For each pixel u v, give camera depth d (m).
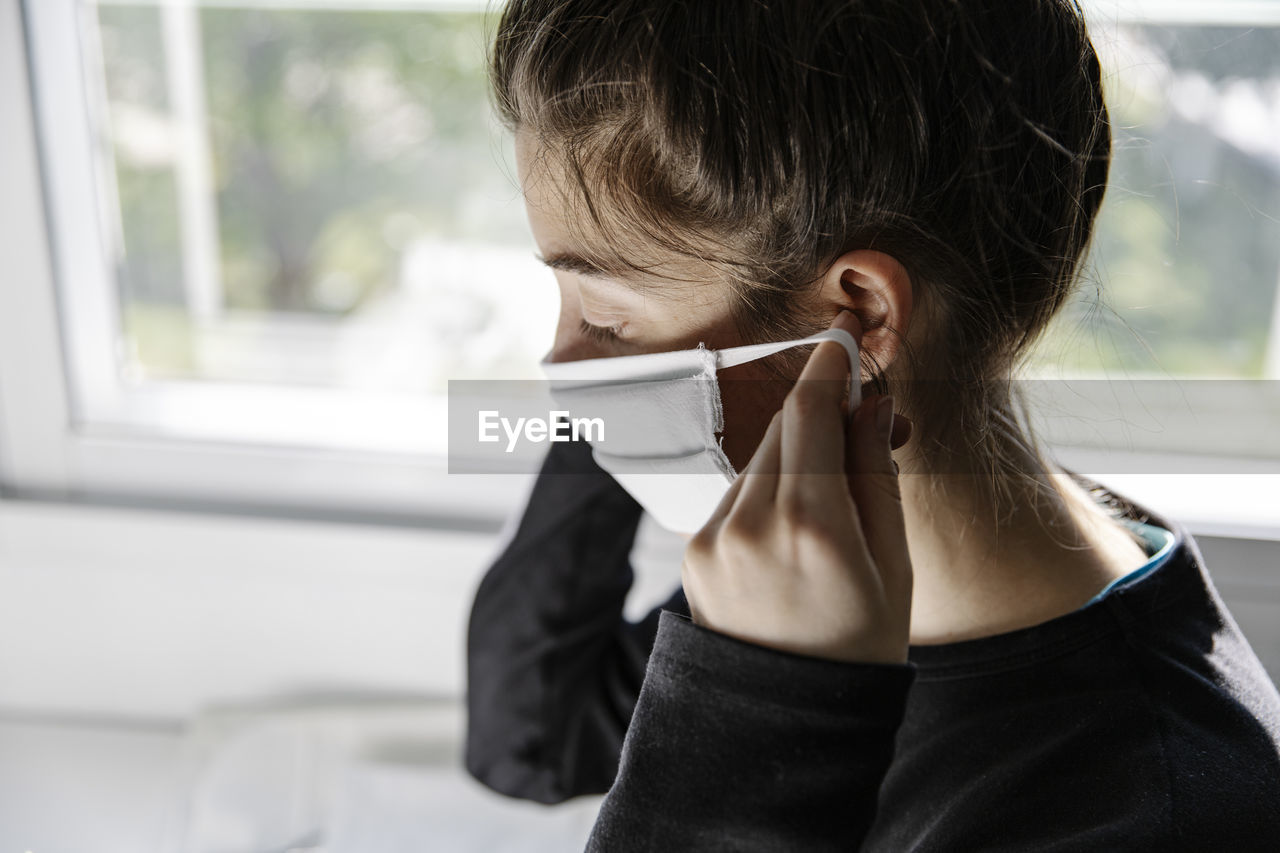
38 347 1.18
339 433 1.23
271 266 1.29
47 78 1.13
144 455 1.21
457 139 1.21
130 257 1.26
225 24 1.21
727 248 0.52
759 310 0.53
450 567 1.18
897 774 0.54
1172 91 1.01
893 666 0.43
